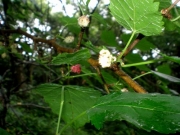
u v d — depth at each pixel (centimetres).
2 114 33
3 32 29
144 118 9
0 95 34
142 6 12
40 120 72
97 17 19
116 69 15
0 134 12
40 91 21
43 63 25
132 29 13
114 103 10
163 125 8
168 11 14
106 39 28
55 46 23
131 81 15
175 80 18
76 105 20
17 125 52
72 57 16
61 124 72
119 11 13
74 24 24
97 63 18
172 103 9
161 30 13
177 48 105
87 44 18
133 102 10
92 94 20
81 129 80
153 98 10
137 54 26
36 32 42
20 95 75
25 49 32
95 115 10
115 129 75
